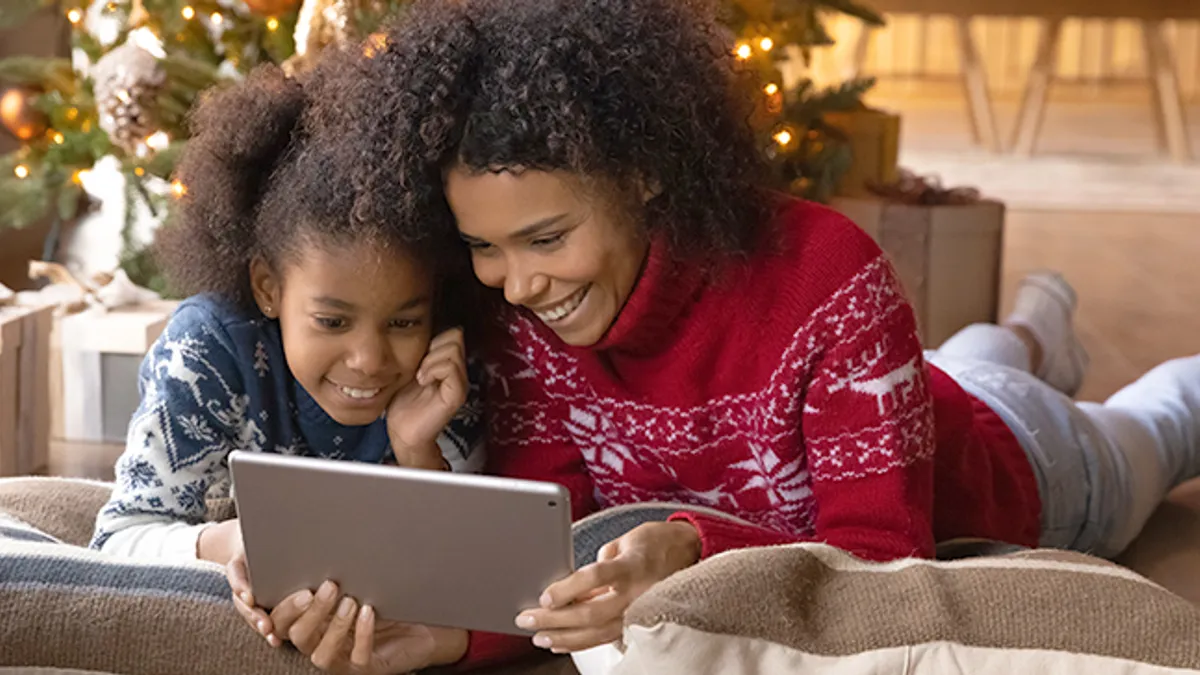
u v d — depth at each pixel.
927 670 1.00
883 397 1.21
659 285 1.17
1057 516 1.62
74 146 2.38
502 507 0.98
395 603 1.07
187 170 1.24
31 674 1.12
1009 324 2.33
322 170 1.14
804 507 1.32
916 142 5.93
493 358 1.37
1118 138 6.13
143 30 2.33
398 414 1.26
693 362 1.25
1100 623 1.00
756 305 1.23
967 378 1.67
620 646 1.07
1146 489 1.75
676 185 1.12
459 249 1.20
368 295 1.16
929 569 1.06
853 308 1.21
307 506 1.02
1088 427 1.67
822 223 1.23
